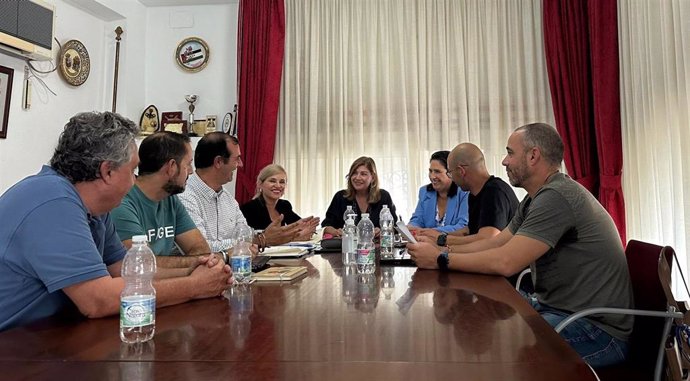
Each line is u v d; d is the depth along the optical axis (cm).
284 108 385
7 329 96
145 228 168
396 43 382
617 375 137
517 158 167
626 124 314
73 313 100
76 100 360
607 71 325
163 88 417
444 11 378
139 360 69
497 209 211
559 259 152
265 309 100
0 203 99
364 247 151
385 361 67
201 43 414
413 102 375
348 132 383
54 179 102
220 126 409
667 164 275
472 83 372
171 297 104
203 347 75
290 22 390
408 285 126
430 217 318
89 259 95
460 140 371
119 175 108
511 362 66
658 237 285
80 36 366
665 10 268
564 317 145
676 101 263
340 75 382
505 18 372
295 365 66
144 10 416
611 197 321
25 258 94
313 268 158
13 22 281
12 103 302
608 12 324
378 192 327
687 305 140
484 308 99
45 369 66
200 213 227
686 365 121
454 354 69
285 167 383
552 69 356
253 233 215
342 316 93
